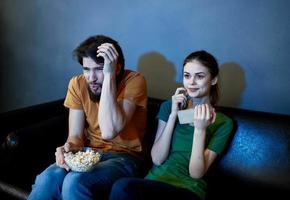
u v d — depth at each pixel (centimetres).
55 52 227
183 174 137
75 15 213
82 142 158
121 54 151
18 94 251
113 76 142
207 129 144
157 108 175
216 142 141
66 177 131
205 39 179
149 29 192
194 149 133
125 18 197
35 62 237
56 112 192
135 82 152
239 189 149
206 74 139
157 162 145
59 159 138
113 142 157
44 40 229
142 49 197
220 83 179
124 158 150
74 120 160
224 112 157
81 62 147
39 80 239
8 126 168
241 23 168
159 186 122
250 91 174
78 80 161
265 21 163
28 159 152
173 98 144
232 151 151
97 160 134
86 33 213
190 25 180
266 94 171
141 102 153
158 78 197
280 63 165
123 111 148
